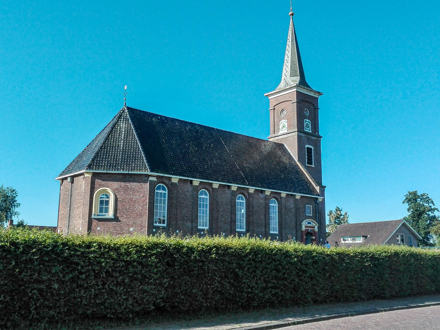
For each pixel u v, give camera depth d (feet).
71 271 45.83
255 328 48.80
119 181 105.50
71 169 115.55
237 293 58.23
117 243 49.65
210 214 120.78
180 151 121.80
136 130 115.55
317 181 163.22
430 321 56.75
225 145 139.74
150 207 105.40
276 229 139.54
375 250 80.74
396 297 82.94
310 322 55.21
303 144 161.89
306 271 66.64
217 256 56.59
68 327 44.96
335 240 245.04
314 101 170.40
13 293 42.27
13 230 44.93
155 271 50.78
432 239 286.66
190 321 51.93
